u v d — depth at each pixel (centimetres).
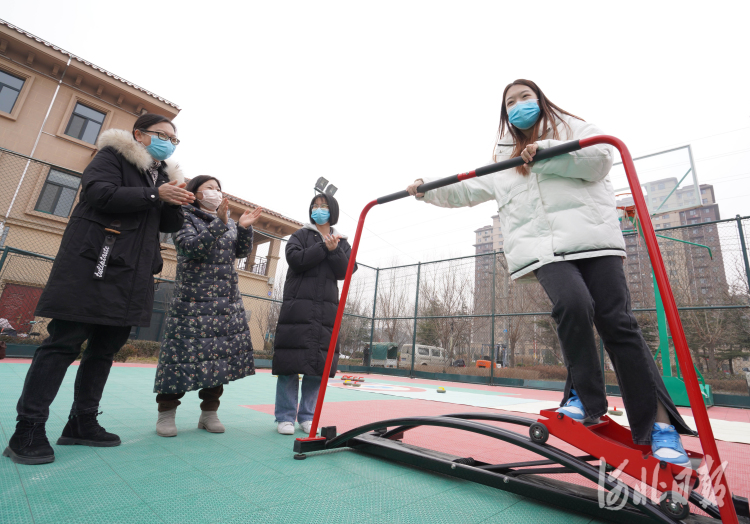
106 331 151
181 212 165
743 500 98
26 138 876
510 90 136
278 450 159
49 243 838
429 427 241
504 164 121
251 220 212
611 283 109
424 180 156
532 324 1653
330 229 240
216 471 127
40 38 895
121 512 92
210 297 184
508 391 632
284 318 208
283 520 93
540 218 119
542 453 108
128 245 141
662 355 448
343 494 113
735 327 1429
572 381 122
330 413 268
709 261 1187
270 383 470
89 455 136
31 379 126
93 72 959
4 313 754
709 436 77
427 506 107
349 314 961
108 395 282
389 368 918
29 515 87
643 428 101
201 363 176
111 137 145
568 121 127
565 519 101
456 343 1544
